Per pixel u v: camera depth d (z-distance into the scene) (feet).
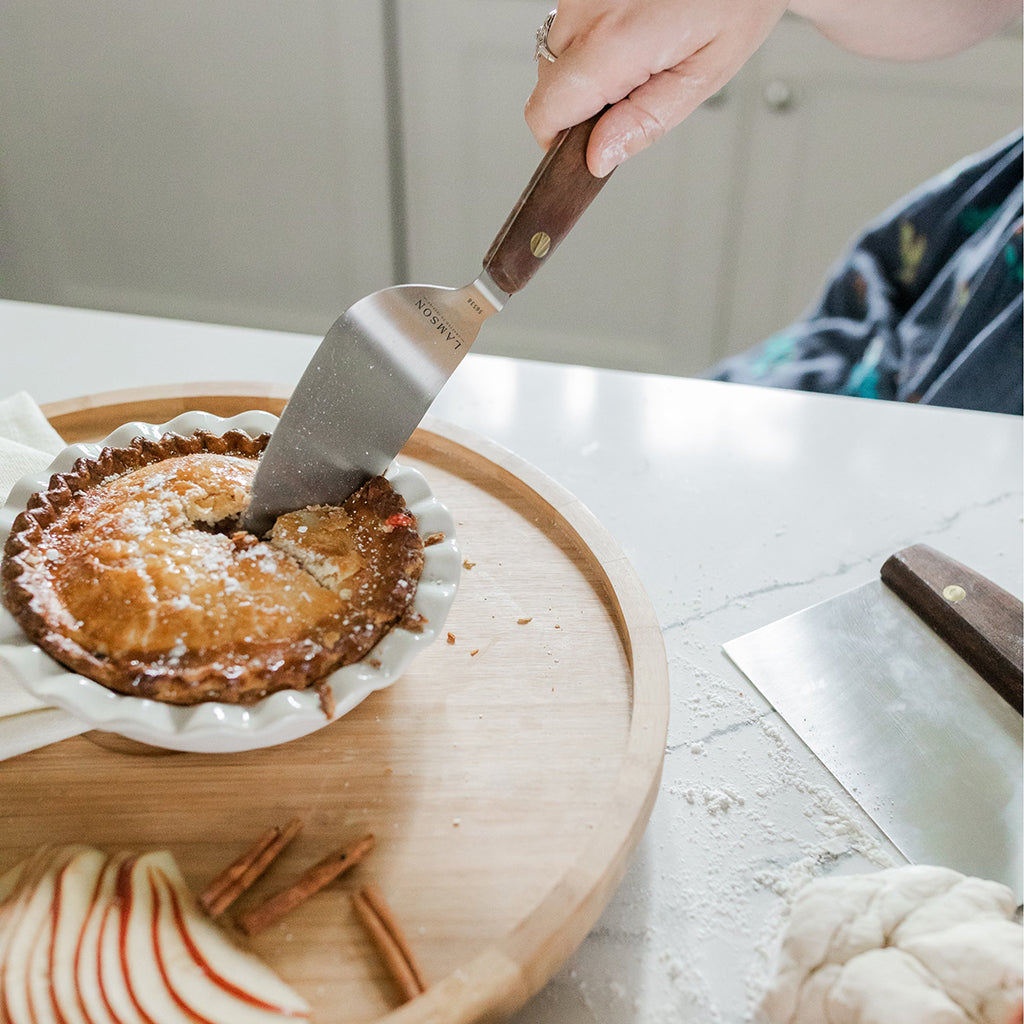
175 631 2.19
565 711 2.57
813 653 2.90
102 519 2.45
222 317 9.28
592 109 2.69
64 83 7.92
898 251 5.46
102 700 2.08
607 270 8.61
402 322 2.53
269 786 2.35
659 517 3.52
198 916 2.05
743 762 2.61
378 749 2.45
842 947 2.01
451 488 3.33
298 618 2.30
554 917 1.99
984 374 4.53
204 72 7.81
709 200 8.07
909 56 4.80
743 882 2.32
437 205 8.46
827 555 3.36
